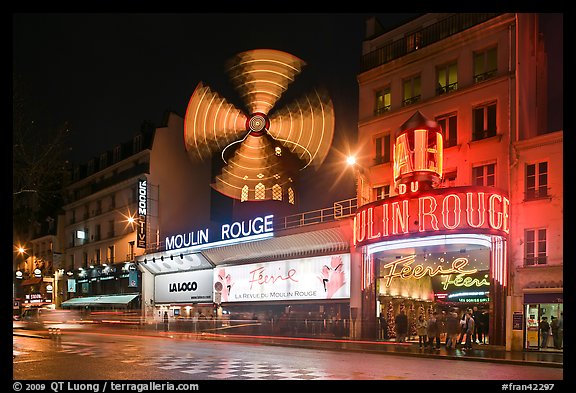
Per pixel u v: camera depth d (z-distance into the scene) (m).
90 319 45.12
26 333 32.66
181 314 41.53
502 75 23.52
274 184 44.84
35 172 21.84
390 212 22.72
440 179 22.83
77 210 58.09
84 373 13.62
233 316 35.34
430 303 27.16
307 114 44.03
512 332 21.28
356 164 26.81
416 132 22.73
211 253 37.69
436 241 22.44
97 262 53.16
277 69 45.50
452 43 25.59
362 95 29.30
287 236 30.97
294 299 31.36
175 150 49.00
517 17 23.53
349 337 27.06
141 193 45.88
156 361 16.39
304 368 14.73
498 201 21.58
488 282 24.27
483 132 24.11
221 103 47.66
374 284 26.50
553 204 21.33
